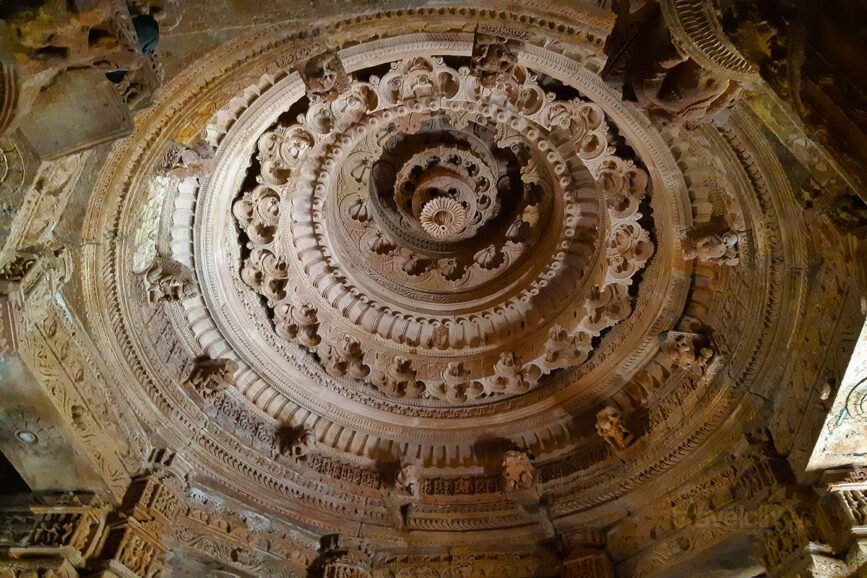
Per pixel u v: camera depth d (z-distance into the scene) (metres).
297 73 7.62
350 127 8.69
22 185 4.98
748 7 4.25
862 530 6.56
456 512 9.33
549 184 9.70
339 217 9.92
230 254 8.71
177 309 8.41
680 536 8.22
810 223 6.68
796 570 6.94
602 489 8.91
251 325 9.04
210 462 8.38
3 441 6.87
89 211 6.70
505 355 9.77
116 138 5.12
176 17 5.73
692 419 8.36
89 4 4.12
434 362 9.99
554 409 9.66
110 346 7.45
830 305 6.64
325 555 8.86
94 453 7.08
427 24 7.02
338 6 5.91
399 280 10.21
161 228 8.02
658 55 4.92
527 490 9.09
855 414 6.59
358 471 9.52
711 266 8.27
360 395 9.80
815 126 4.16
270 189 8.60
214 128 7.71
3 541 6.89
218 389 8.63
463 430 9.84
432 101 8.45
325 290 9.67
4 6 4.02
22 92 4.27
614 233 8.73
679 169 7.79
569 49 7.10
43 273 6.08
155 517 7.52
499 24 6.93
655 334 8.73
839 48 3.93
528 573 9.02
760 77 4.46
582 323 9.18
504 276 10.18
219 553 8.05
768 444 7.64
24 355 6.04
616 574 8.72
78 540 6.98
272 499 8.71
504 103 8.50
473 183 10.08
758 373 7.69
